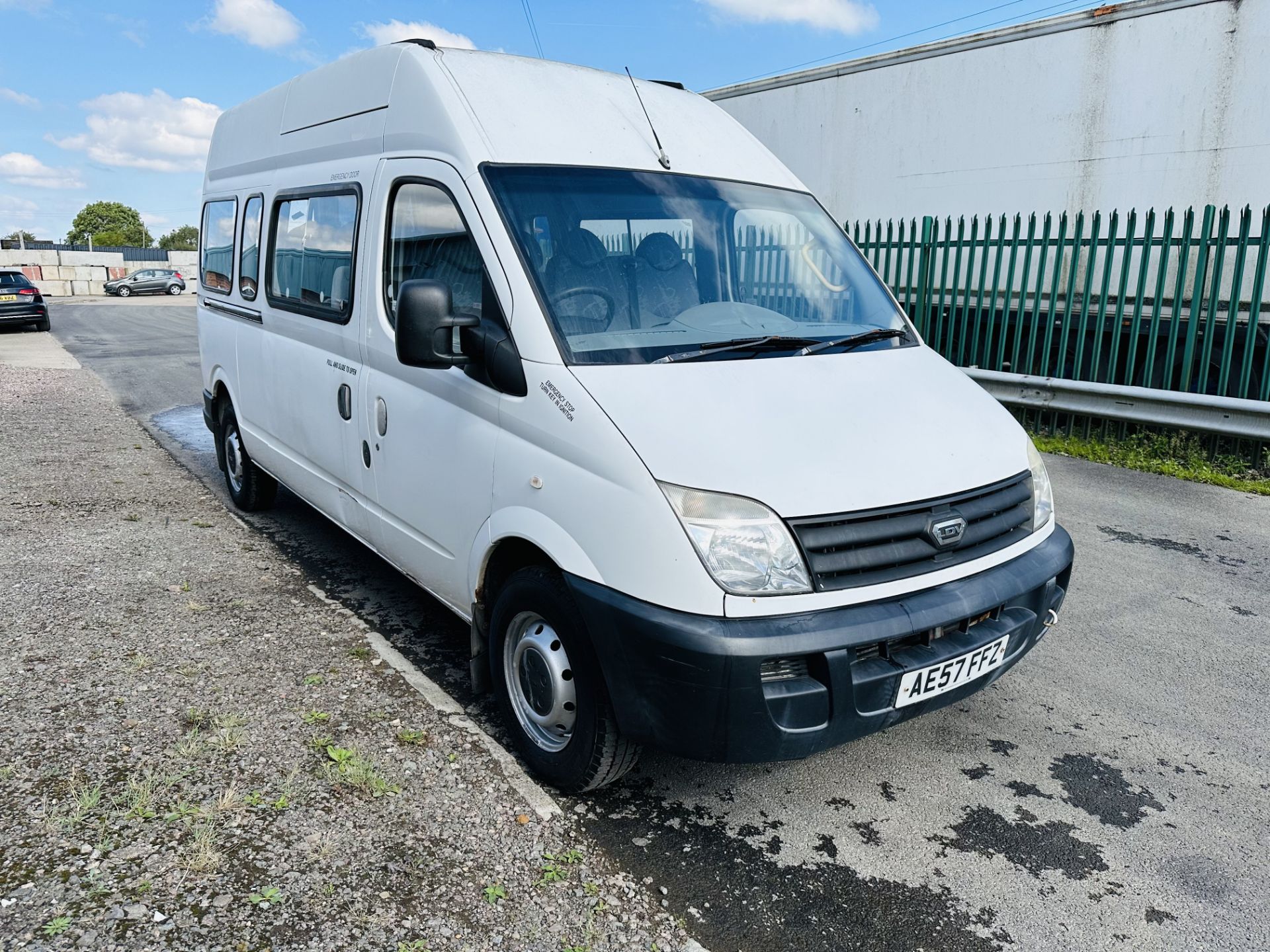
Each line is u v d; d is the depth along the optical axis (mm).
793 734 2607
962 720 3699
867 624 2629
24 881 2473
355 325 4125
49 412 9742
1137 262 8016
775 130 10898
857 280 4070
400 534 3965
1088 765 3389
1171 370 7434
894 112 9500
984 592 2871
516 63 3904
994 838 2959
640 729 2734
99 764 3039
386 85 3984
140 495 6492
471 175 3357
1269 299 7312
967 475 2977
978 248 9273
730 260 3695
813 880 2742
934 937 2520
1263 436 6855
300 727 3346
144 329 22984
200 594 4629
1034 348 8414
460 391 3363
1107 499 6637
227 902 2436
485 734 3398
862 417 3023
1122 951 2479
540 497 2965
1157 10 7410
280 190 5043
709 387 2975
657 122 4016
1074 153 8156
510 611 3203
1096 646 4348
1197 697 3885
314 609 4488
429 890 2547
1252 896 2697
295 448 5008
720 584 2557
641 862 2795
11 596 4473
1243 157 7160
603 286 3270
